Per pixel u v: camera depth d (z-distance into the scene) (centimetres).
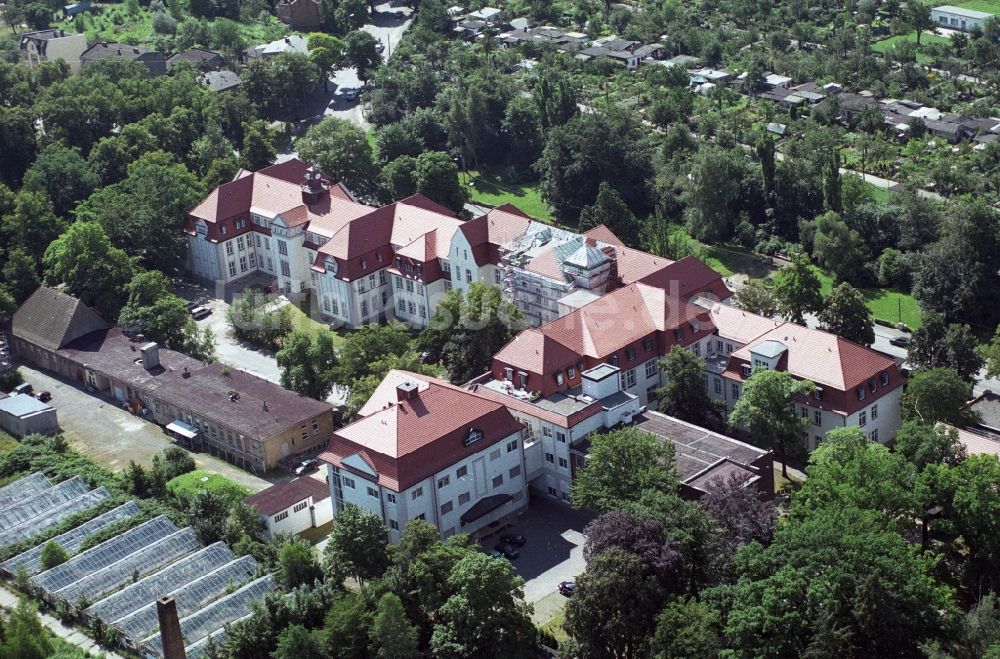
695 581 19375
